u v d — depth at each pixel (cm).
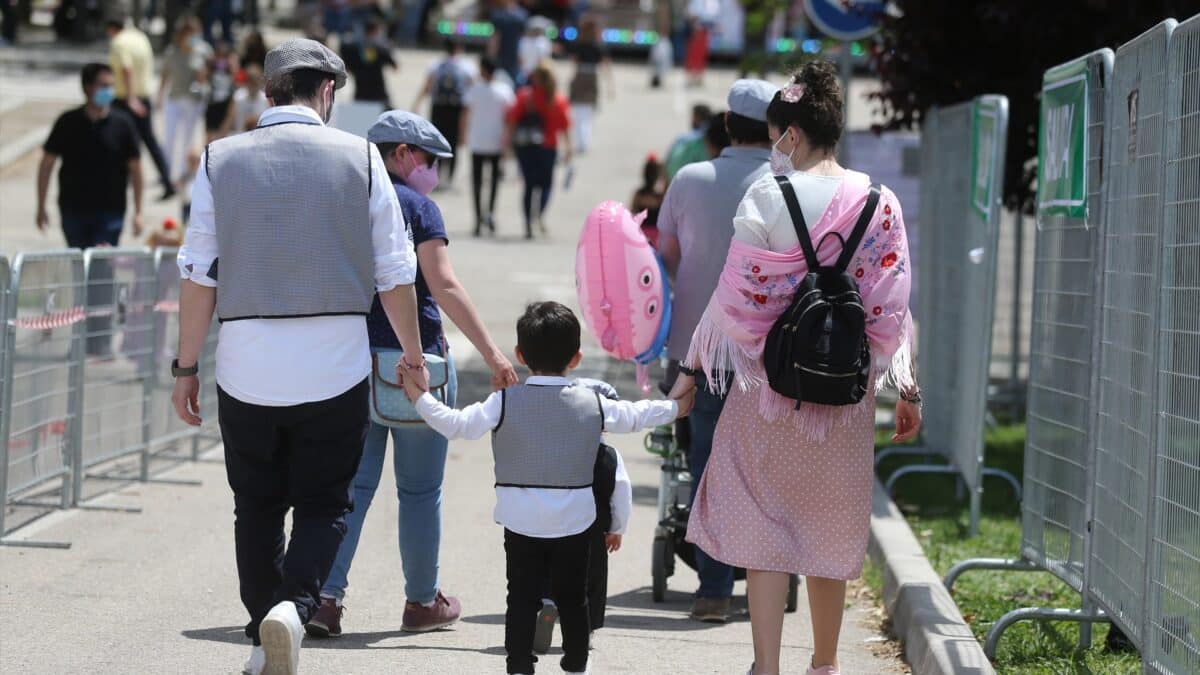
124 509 2245
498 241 5350
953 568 1875
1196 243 1295
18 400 2030
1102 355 1603
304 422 1352
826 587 1443
